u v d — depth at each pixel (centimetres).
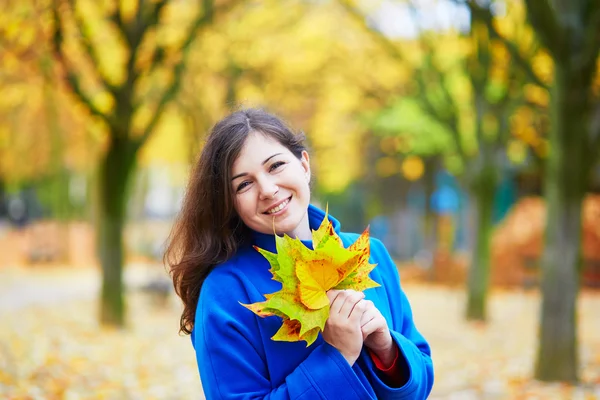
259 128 178
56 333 907
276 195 174
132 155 962
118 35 869
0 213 3694
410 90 1244
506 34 870
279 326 171
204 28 896
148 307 1331
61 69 852
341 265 154
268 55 1218
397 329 198
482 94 1113
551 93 621
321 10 1180
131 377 646
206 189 178
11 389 545
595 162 628
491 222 1180
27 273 1989
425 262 2225
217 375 168
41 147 1920
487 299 1180
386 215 2752
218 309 171
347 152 2045
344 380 159
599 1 567
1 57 925
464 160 1176
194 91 1156
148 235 3042
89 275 1994
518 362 761
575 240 630
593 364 725
